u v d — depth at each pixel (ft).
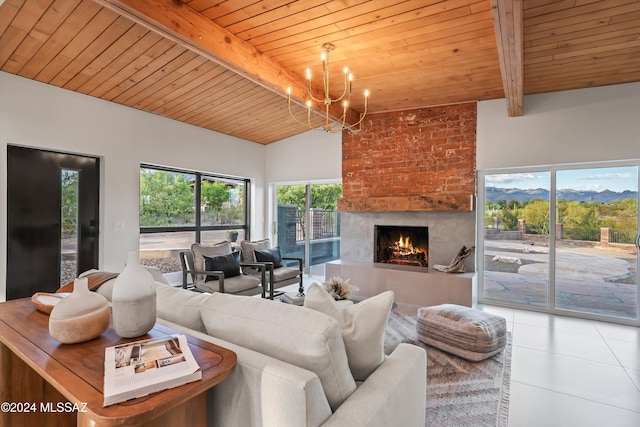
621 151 12.00
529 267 14.05
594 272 12.85
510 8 6.49
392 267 15.20
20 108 10.77
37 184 11.48
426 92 13.60
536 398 7.36
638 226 12.14
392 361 5.00
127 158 13.75
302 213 20.53
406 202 15.28
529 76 11.62
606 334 11.09
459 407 6.93
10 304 5.44
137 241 14.07
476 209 14.70
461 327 9.18
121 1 6.66
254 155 20.12
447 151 15.08
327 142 18.52
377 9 8.12
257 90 13.50
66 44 9.36
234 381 3.79
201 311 4.80
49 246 11.77
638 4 7.64
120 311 4.03
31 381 4.89
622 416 6.75
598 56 10.13
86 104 12.44
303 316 4.04
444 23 8.65
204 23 8.41
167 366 3.27
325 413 3.55
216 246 14.29
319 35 9.29
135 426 2.67
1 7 7.72
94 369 3.30
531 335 11.00
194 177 17.29
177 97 13.35
